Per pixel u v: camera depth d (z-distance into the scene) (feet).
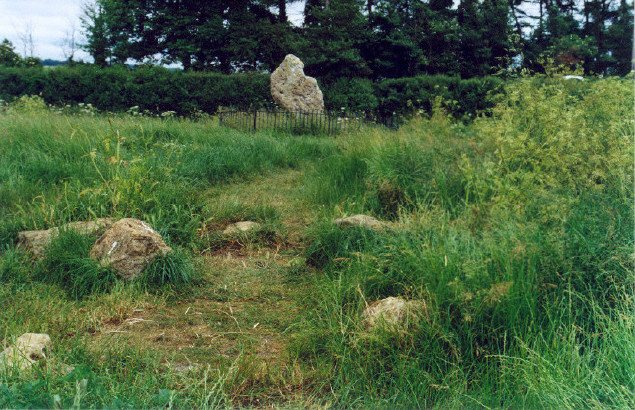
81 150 21.48
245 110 50.55
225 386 8.00
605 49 63.46
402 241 11.51
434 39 86.48
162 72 59.36
